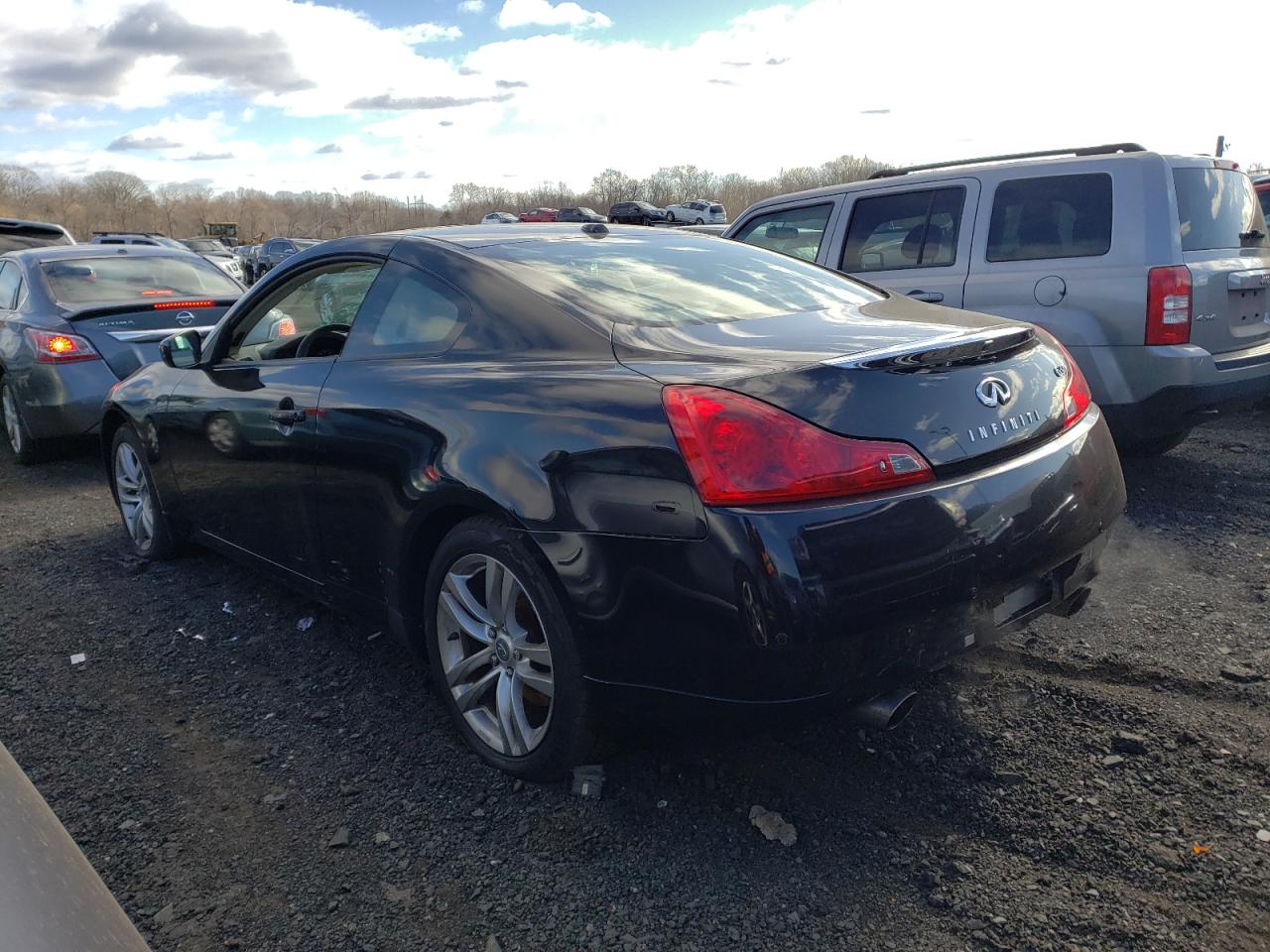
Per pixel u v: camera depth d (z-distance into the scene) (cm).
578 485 228
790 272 339
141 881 229
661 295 287
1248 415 679
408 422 273
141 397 422
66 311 629
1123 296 475
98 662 345
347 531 307
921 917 207
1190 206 486
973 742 271
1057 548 242
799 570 203
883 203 580
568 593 230
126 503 457
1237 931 197
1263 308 519
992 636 237
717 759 269
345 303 343
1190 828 229
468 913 215
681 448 212
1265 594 361
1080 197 497
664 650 219
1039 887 213
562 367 251
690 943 203
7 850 104
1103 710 283
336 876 228
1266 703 281
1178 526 447
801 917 209
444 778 267
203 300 667
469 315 286
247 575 427
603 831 241
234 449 356
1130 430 486
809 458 207
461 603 268
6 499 584
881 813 243
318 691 319
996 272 520
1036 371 260
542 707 260
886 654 215
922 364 229
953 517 219
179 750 286
